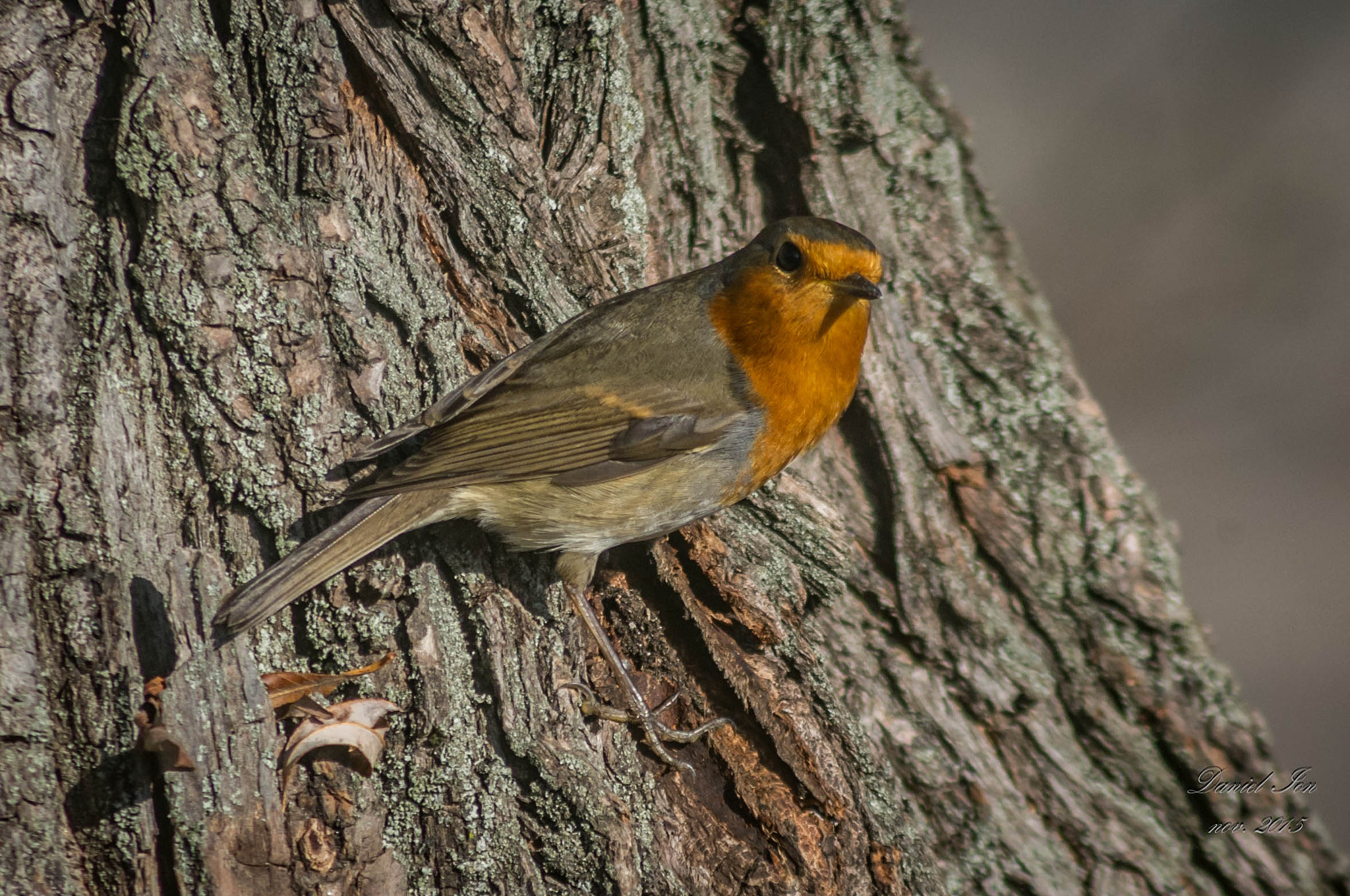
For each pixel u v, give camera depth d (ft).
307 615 21.52
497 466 23.73
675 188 29.89
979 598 29.73
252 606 19.58
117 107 21.47
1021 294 32.96
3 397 19.65
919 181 31.37
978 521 30.22
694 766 24.54
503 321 25.76
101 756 19.21
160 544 20.39
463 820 21.06
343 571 21.65
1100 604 30.27
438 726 21.31
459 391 23.59
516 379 24.88
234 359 21.39
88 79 21.43
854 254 25.25
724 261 27.37
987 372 31.30
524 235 25.73
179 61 21.71
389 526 21.80
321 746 20.17
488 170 25.27
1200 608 60.54
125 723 19.30
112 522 19.99
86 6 21.49
